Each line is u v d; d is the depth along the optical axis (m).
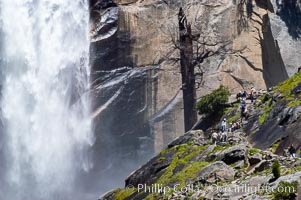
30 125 58.62
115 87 57.97
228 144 37.25
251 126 40.88
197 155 37.31
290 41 58.16
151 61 58.06
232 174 32.22
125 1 59.06
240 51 58.53
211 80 57.06
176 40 58.25
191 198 30.66
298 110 38.34
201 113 46.03
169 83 57.69
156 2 58.78
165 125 57.16
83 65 59.03
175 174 36.06
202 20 58.50
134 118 57.47
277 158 31.66
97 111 58.06
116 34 58.34
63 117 58.78
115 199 38.16
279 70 57.50
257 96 46.31
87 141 57.84
